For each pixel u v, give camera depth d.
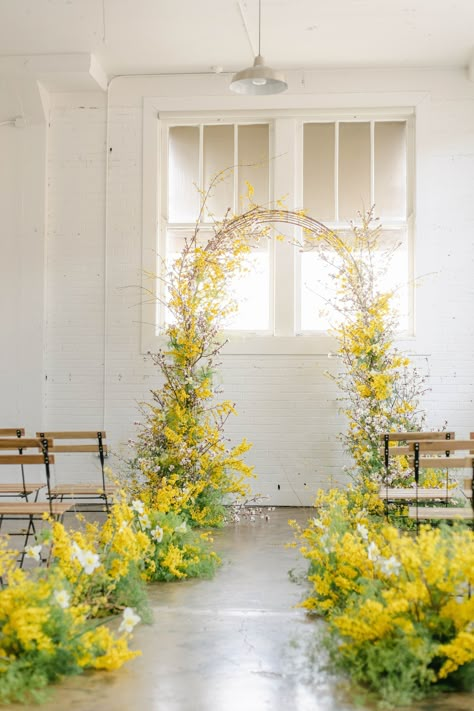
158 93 8.86
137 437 8.05
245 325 8.83
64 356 8.86
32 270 8.84
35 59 8.45
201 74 8.84
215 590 5.16
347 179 8.83
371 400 7.59
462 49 8.29
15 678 3.38
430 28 7.82
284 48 8.28
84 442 8.71
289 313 8.68
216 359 8.69
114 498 6.34
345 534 4.51
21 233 8.85
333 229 8.81
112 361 8.80
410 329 8.67
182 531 5.52
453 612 3.54
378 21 7.68
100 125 8.90
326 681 3.57
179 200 8.95
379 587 3.92
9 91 8.70
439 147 8.62
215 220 8.70
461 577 3.60
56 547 4.16
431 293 8.56
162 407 7.55
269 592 5.10
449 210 8.59
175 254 8.94
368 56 8.46
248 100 8.78
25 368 8.81
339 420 8.60
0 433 6.50
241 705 3.30
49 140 8.91
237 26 7.81
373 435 7.44
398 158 8.81
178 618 4.53
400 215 8.78
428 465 5.11
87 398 8.82
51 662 3.56
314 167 8.85
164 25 7.80
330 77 8.73
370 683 3.54
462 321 8.55
